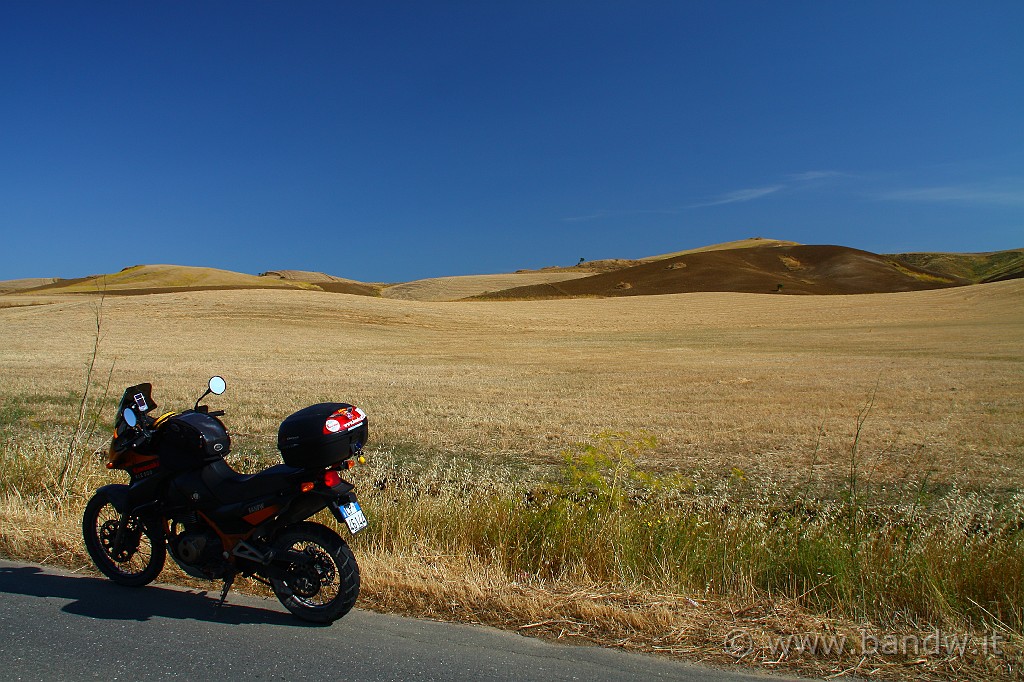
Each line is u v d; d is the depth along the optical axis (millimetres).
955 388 20953
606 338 49562
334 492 4605
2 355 34375
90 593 5059
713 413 17141
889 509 7004
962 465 10750
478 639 4262
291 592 4641
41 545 5910
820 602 4816
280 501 4648
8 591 5055
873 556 5230
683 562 5434
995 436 13133
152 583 5289
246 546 4676
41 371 26781
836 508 6633
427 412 17250
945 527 5723
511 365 32781
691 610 4605
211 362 32719
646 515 6285
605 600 4723
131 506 5156
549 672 3834
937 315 60031
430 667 3883
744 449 12414
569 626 4426
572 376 27453
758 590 4996
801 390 21703
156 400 18609
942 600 4516
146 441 5141
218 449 4977
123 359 33469
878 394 20203
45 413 15500
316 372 28797
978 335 43625
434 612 4664
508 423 15398
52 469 7926
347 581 4484
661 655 4082
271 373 27953
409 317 57781
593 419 16078
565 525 5918
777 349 39719
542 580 5195
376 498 6891
